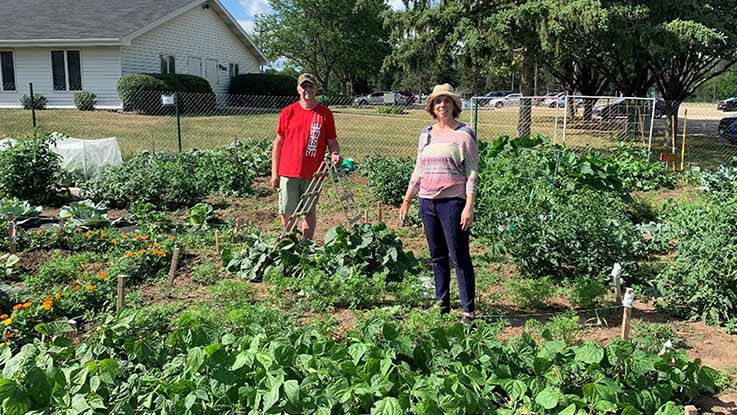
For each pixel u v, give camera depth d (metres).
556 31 15.16
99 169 11.37
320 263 6.02
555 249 6.20
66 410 3.12
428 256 7.21
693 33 15.62
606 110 25.02
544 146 12.05
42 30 25.73
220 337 3.90
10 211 8.69
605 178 9.81
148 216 8.73
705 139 23.22
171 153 13.59
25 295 5.66
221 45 32.97
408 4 18.73
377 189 10.37
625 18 15.77
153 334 4.07
